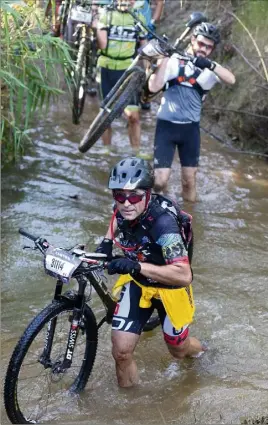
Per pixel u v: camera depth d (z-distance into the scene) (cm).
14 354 316
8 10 414
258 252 523
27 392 360
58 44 517
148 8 682
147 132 784
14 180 638
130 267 319
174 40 891
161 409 351
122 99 590
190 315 352
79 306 340
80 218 573
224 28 788
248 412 341
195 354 394
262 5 725
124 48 658
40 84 548
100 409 352
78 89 675
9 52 493
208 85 565
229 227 563
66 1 636
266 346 407
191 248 353
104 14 653
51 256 321
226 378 377
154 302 354
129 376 365
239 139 737
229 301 455
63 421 341
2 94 569
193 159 588
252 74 720
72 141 736
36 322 321
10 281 476
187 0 924
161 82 561
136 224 330
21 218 566
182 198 612
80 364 380
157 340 416
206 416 340
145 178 319
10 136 644
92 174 662
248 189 639
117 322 349
